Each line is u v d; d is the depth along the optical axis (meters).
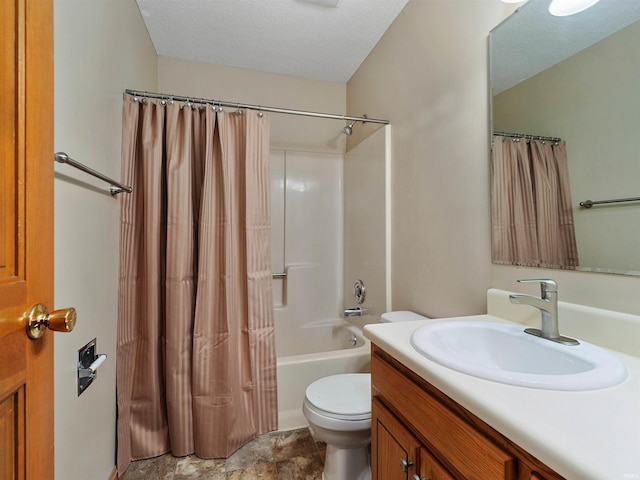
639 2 0.72
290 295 2.45
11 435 0.47
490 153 1.14
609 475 0.34
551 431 0.42
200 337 1.50
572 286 0.86
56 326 0.53
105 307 1.22
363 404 1.19
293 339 2.43
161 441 1.51
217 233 1.57
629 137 0.74
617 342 0.74
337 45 2.09
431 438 0.67
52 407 0.57
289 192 2.52
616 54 0.77
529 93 0.99
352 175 2.44
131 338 1.47
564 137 0.89
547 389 0.53
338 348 2.44
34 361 0.52
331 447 1.25
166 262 1.52
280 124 2.49
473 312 1.22
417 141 1.60
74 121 0.95
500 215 1.10
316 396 1.25
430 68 1.49
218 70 2.33
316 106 2.58
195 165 1.61
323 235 2.60
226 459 1.46
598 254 0.80
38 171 0.54
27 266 0.51
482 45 1.18
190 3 1.69
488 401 0.50
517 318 0.99
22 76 0.50
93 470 1.11
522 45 1.02
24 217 0.51
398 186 1.78
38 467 0.52
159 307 1.52
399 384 0.79
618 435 0.41
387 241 1.86
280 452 1.51
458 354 0.87
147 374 1.49
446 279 1.38
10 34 0.48
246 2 1.69
